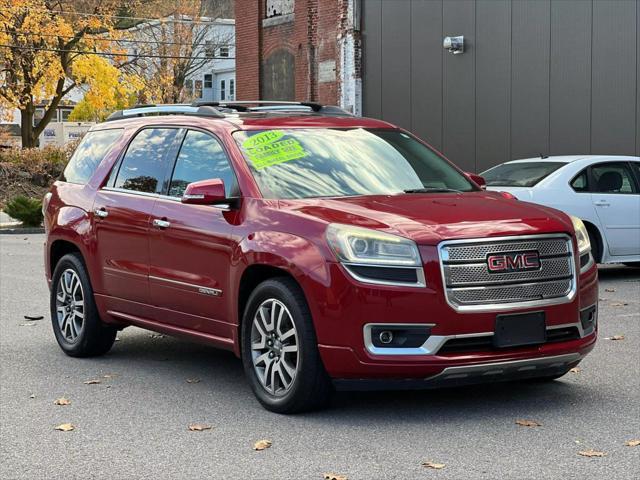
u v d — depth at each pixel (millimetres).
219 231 6883
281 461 5410
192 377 7762
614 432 5902
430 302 5887
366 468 5242
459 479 5016
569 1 20344
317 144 7355
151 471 5289
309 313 6195
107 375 7836
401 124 24609
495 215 6344
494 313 5988
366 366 5949
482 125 22406
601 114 19828
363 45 25750
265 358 6543
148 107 8586
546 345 6230
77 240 8453
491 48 22094
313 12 27578
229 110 8062
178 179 7566
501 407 6547
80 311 8617
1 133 44312
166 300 7484
